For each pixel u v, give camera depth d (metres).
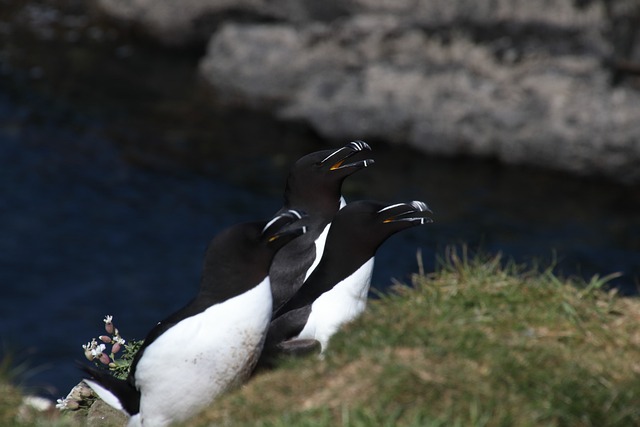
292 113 23.80
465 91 22.69
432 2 25.33
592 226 19.50
